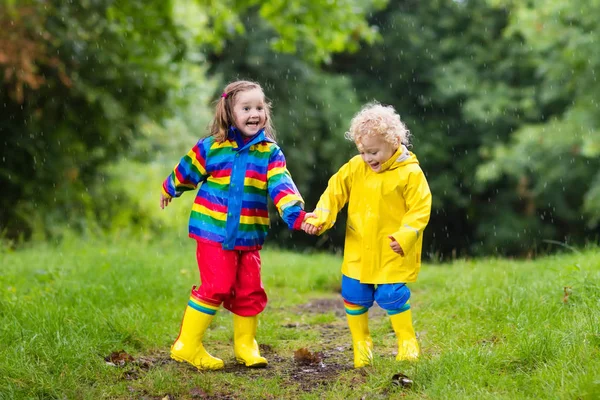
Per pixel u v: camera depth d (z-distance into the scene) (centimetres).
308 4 1228
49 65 1218
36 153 1304
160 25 1263
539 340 402
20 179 1311
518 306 497
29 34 1166
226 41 2206
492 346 420
